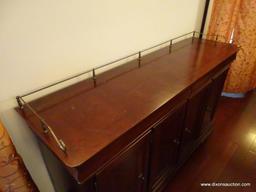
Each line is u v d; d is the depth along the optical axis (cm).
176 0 152
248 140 187
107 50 117
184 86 104
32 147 99
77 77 108
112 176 82
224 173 157
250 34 207
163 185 139
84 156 64
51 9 85
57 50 94
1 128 72
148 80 110
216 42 169
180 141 135
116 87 104
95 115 83
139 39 135
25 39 81
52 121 80
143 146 94
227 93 249
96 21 104
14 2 74
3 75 80
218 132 196
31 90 91
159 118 95
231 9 196
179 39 176
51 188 117
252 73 237
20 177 81
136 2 121
